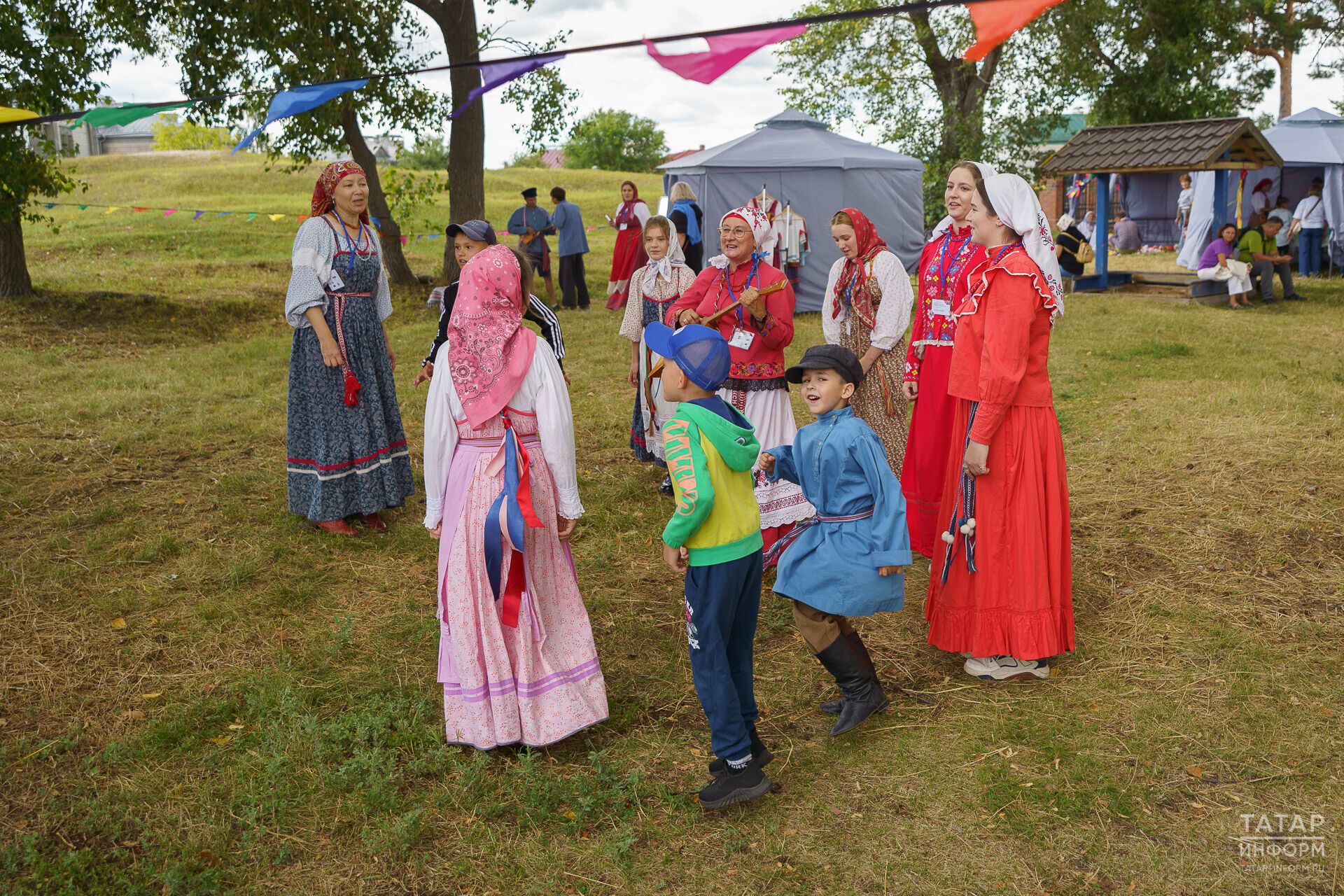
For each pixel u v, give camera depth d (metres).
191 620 4.55
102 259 16.53
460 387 3.35
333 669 4.15
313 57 11.98
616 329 11.89
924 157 20.97
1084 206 26.78
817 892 2.84
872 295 5.14
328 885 2.89
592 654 3.64
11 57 10.30
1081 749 3.48
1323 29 23.20
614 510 5.95
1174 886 2.81
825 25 20.36
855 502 3.48
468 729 3.45
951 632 4.00
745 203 13.79
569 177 38.41
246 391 8.55
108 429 7.27
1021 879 2.86
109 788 3.29
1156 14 22.50
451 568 3.40
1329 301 13.74
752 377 4.93
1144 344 10.17
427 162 49.38
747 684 3.30
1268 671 3.93
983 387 3.74
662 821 3.16
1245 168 14.49
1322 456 6.23
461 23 13.84
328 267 5.31
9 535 5.40
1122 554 5.14
